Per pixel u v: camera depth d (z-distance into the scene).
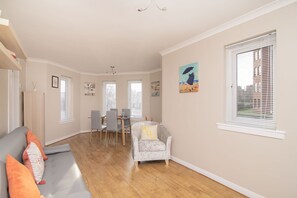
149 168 3.14
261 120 2.19
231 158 2.41
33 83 4.45
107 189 2.41
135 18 2.25
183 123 3.27
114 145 4.76
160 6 1.96
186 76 3.19
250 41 2.29
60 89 5.31
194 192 2.32
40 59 4.49
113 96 6.96
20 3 1.85
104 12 2.07
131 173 2.93
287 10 1.85
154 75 6.13
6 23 1.32
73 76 6.01
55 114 5.06
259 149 2.09
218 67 2.61
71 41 3.12
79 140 5.32
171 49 3.55
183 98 3.28
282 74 1.88
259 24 2.09
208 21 2.37
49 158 2.44
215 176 2.63
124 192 2.33
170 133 3.61
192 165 3.06
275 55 2.04
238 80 2.50
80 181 1.72
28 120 3.90
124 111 6.03
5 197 1.10
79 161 3.50
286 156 1.85
